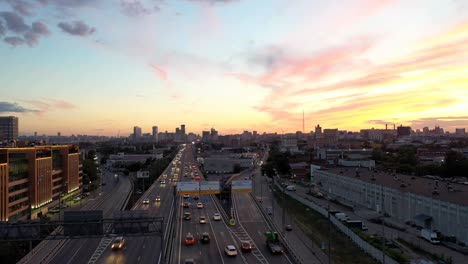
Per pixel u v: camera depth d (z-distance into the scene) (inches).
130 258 2501.2
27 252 2714.1
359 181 4854.8
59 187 5502.0
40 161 4680.1
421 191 3681.1
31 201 4436.5
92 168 7805.1
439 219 3208.7
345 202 5068.9
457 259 2524.6
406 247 2829.7
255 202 5123.0
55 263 2411.4
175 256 2551.7
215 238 3100.4
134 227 2026.3
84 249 2741.1
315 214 4266.7
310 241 3043.8
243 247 2699.3
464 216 2881.4
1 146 5206.7
